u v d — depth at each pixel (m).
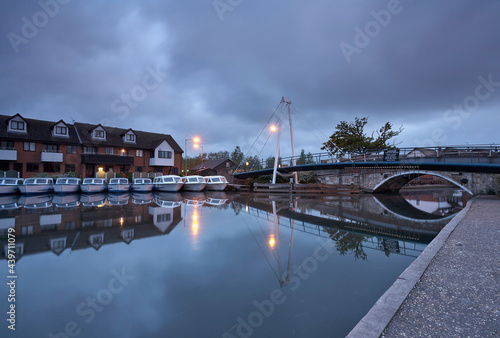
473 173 22.31
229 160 56.75
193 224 12.19
